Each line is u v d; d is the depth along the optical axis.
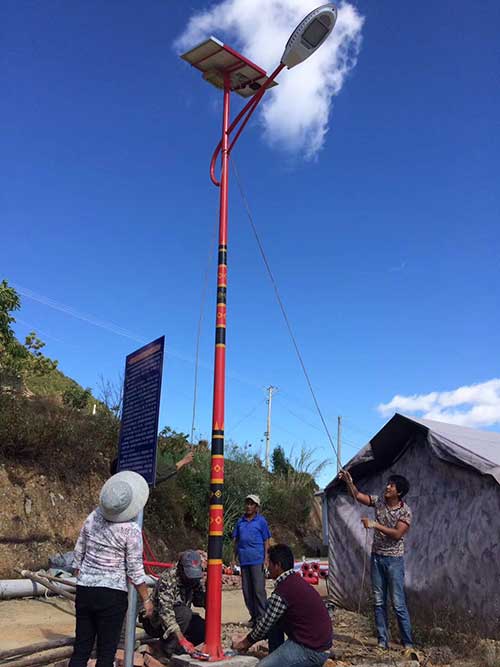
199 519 17.69
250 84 7.71
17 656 6.09
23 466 13.13
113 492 4.98
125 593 4.89
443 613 8.76
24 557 11.63
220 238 7.25
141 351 6.60
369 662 6.93
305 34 7.05
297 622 5.00
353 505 11.70
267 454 31.84
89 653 4.85
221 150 7.56
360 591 11.07
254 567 8.31
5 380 16.08
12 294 18.45
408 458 10.86
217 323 6.98
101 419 15.99
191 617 6.52
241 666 5.74
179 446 19.42
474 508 9.01
